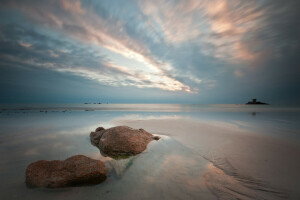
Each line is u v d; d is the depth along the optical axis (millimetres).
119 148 7527
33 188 4496
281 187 4484
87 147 8562
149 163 6328
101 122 18172
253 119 21844
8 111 33031
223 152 7637
